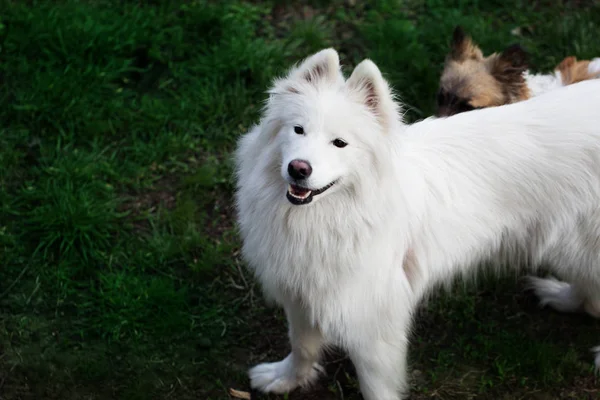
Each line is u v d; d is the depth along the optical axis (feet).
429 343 13.97
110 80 18.16
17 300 14.24
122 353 13.64
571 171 11.41
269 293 12.11
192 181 16.30
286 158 9.86
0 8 18.86
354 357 11.89
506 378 13.25
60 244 14.93
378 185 10.27
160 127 17.39
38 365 13.26
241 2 20.15
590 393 13.01
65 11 19.03
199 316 14.33
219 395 13.12
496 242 12.14
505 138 11.52
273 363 13.39
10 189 16.01
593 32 19.45
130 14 19.25
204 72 18.39
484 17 20.17
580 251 12.09
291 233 10.65
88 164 16.30
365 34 19.43
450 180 11.41
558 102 11.72
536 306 14.58
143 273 14.93
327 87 10.12
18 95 17.40
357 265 10.77
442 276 12.12
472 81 15.43
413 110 17.99
